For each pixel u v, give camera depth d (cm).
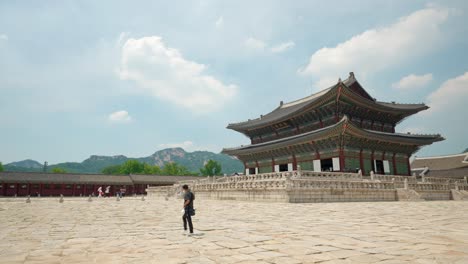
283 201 2952
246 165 6631
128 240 1191
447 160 8556
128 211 2562
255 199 3322
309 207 2522
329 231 1353
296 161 5466
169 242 1140
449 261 824
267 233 1315
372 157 5156
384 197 3603
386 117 5778
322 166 4988
